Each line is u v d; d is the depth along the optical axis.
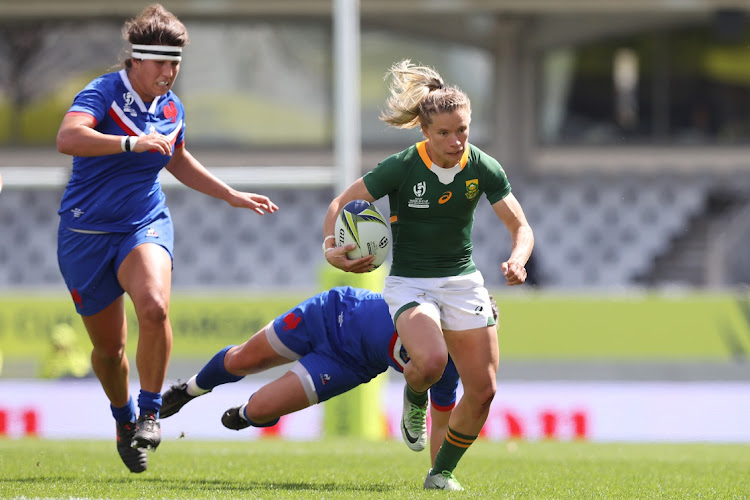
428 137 14.85
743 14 57.03
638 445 27.47
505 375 40.72
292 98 60.75
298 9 58.53
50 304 40.53
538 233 60.06
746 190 60.44
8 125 60.41
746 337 39.84
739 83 60.75
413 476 18.05
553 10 57.47
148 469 18.59
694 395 34.66
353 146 36.56
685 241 60.09
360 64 60.44
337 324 16.78
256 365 17.19
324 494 14.74
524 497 14.96
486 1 57.12
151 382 15.92
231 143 60.75
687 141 61.28
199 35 60.62
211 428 34.69
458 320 15.16
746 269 63.31
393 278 15.56
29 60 60.38
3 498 14.14
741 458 23.34
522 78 61.09
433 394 17.05
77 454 21.16
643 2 57.28
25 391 34.38
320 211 60.25
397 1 57.19
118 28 60.22
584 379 40.59
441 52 60.84
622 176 60.91
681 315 40.03
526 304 40.56
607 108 61.44
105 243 16.20
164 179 38.69
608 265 59.56
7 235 59.66
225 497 14.31
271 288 58.97
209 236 59.81
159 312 15.64
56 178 40.72
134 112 16.14
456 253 15.40
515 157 61.22
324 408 31.72
